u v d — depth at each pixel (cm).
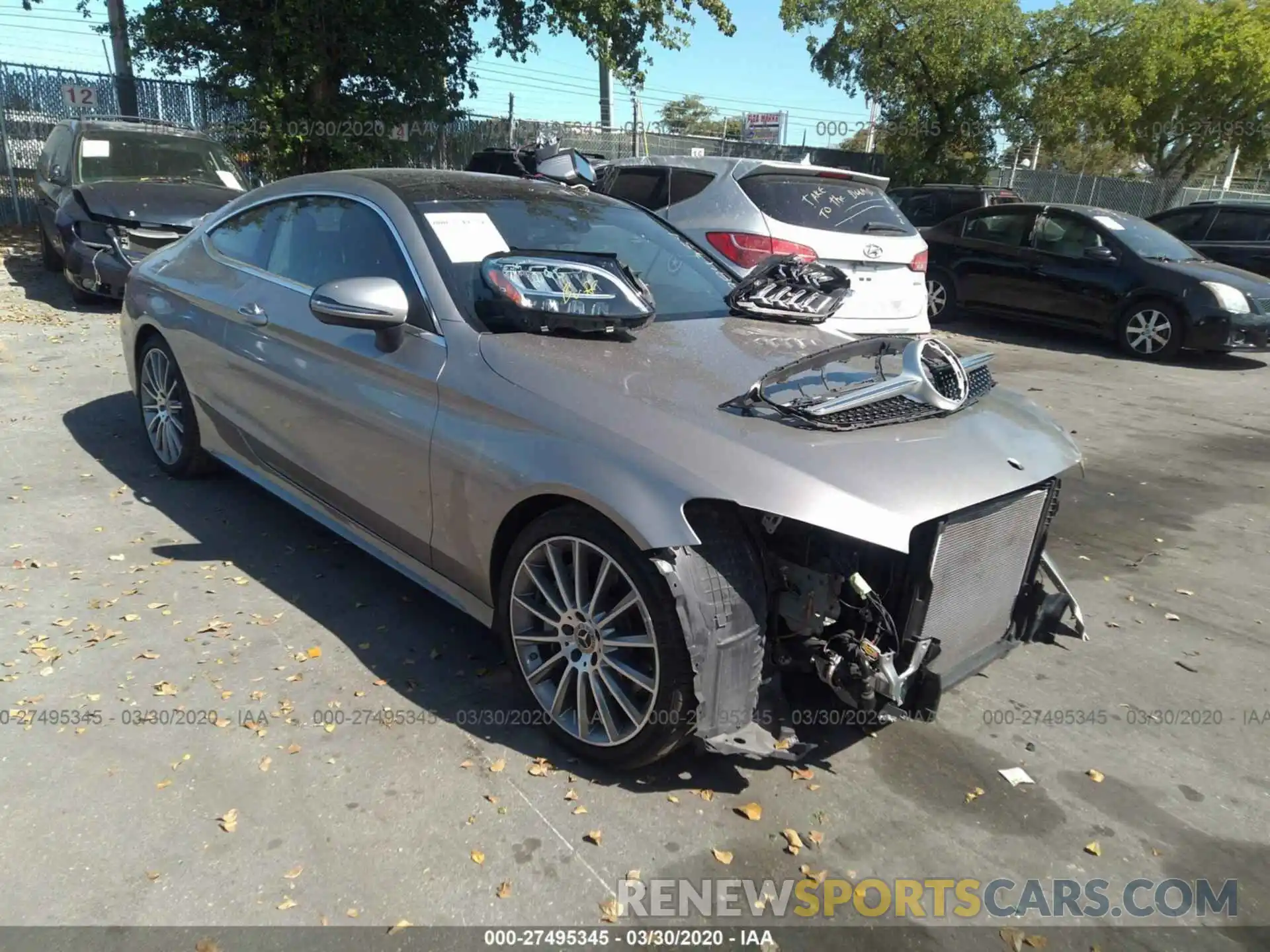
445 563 320
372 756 283
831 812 272
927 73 2217
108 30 1431
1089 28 2219
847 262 689
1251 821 280
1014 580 311
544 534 276
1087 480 602
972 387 319
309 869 238
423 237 337
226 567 399
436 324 318
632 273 341
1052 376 912
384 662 334
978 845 263
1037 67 2284
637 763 273
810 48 2350
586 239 378
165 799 260
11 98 1374
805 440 261
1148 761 307
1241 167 3919
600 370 288
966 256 1155
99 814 253
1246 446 697
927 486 257
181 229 869
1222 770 304
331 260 372
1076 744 314
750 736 261
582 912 231
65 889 228
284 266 398
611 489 254
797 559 266
